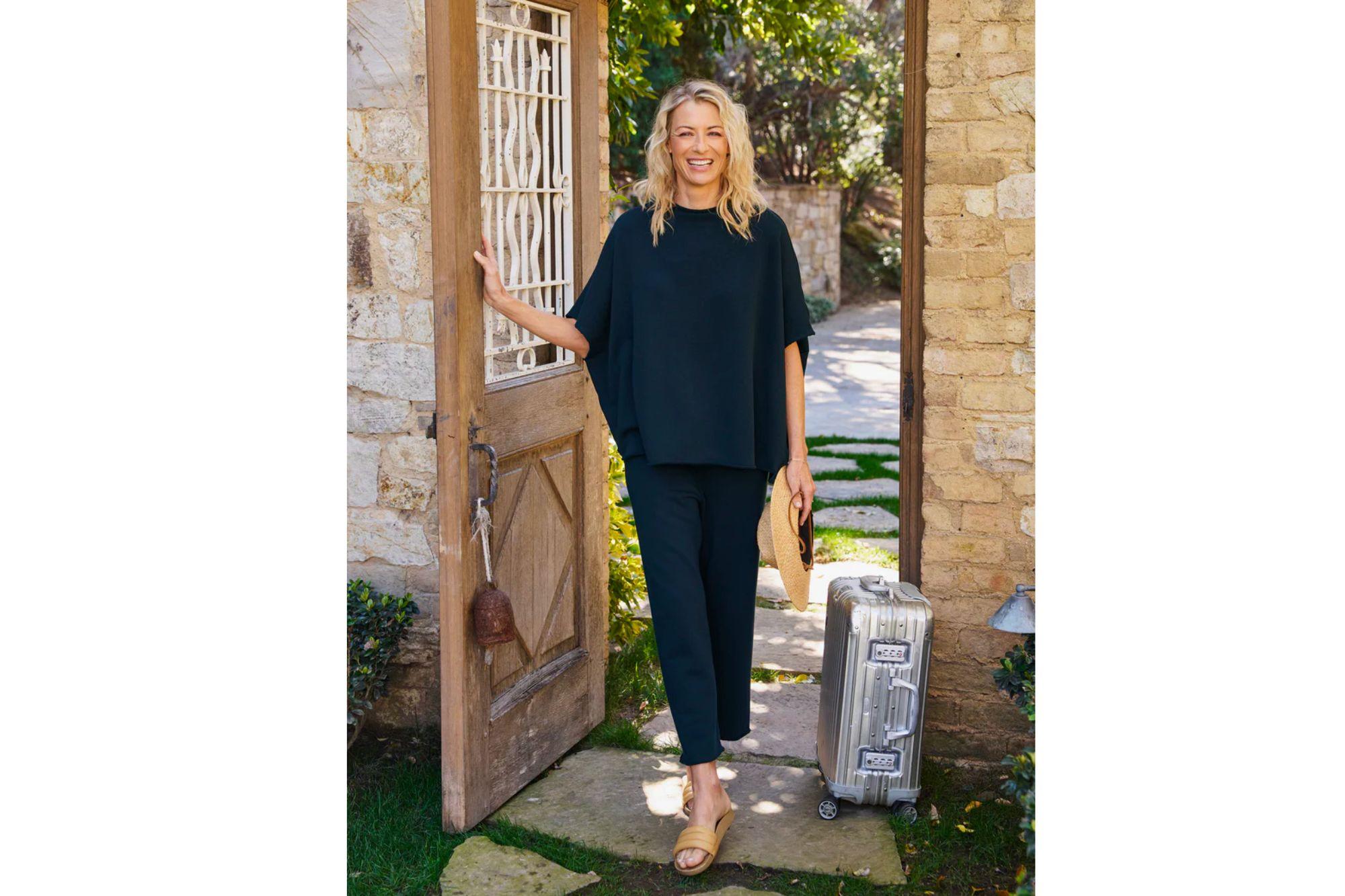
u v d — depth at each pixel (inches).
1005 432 126.6
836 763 119.4
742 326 112.6
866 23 703.1
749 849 115.7
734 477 115.2
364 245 138.3
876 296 791.7
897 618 117.0
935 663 130.8
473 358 115.4
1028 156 123.0
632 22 224.4
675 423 111.2
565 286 140.3
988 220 124.6
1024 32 121.7
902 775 118.8
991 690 129.6
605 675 149.6
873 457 337.7
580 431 140.6
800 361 118.5
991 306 125.6
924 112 125.5
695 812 112.7
